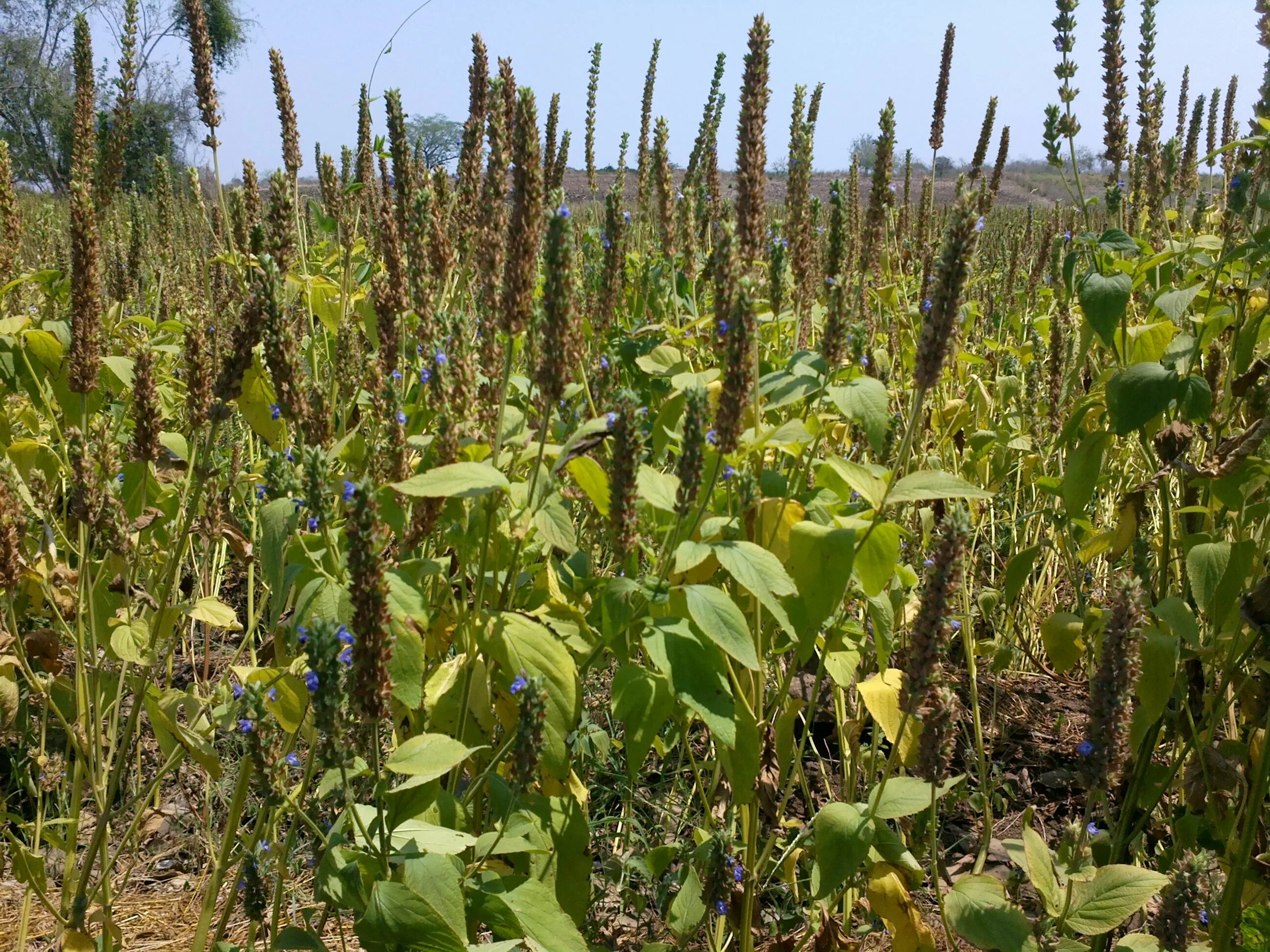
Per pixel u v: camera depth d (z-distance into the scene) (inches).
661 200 154.8
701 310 177.2
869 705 90.5
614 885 116.1
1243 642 105.4
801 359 101.5
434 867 71.1
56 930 106.3
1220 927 89.5
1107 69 134.7
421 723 101.4
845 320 97.1
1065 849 89.2
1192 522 120.0
